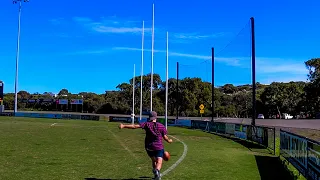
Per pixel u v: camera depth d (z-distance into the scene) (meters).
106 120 66.94
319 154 8.93
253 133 26.36
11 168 11.88
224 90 146.62
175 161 14.45
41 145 19.98
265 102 108.81
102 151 17.72
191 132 38.31
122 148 19.39
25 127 38.22
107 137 27.50
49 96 146.00
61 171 11.51
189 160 14.88
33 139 23.75
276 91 107.69
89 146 20.08
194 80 104.50
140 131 36.03
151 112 9.62
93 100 119.31
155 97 105.12
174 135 32.47
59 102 123.00
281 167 13.78
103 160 14.35
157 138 9.34
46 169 11.84
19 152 16.42
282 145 14.91
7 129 34.38
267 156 17.78
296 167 11.81
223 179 10.82
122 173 11.39
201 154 17.31
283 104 105.75
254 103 29.39
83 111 118.50
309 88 92.88
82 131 34.25
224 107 104.69
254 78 29.45
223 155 17.30
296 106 104.94
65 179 10.20
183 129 44.66
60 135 28.12
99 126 45.06
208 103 104.00
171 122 54.41
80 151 17.45
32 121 54.53
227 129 34.47
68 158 14.73
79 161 13.92
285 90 107.44
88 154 16.31
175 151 18.42
